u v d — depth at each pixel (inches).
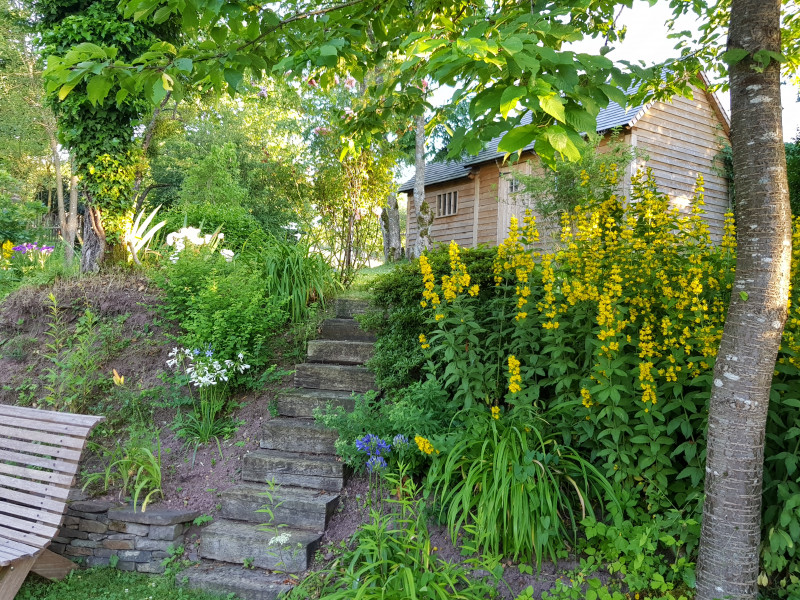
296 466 149.4
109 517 139.1
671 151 404.2
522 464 118.5
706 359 110.6
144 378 191.0
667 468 115.9
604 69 77.3
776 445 113.3
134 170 256.7
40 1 249.8
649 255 128.3
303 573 123.6
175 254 227.1
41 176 893.8
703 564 98.3
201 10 90.9
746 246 95.3
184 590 123.8
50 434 134.0
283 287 218.7
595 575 111.7
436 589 102.3
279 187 397.1
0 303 226.1
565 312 134.0
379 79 291.4
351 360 191.8
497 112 72.0
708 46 149.6
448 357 136.6
